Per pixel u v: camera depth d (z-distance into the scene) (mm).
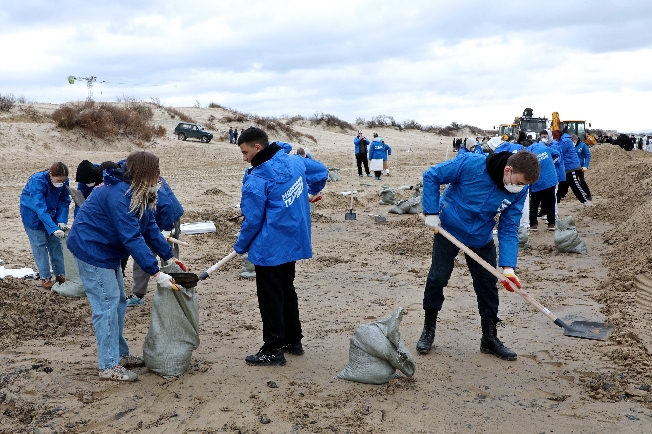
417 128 77938
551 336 5602
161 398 4312
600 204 14422
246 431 3824
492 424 3934
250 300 6965
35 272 8109
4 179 20484
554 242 9570
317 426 3881
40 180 6969
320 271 8484
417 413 4078
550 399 4309
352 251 9922
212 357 5102
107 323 4543
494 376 4703
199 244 10094
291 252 4738
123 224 4324
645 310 6168
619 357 4965
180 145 37094
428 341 5230
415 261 9109
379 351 4469
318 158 34438
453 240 4930
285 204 4688
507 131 32281
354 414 4043
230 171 24438
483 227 4953
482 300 5141
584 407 4168
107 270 4520
